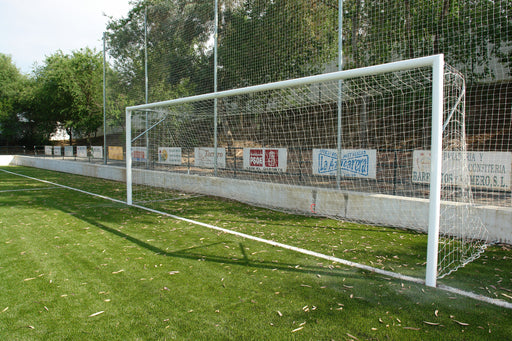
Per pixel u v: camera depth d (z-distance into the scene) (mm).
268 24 7574
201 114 9289
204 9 9062
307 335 2262
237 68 8242
